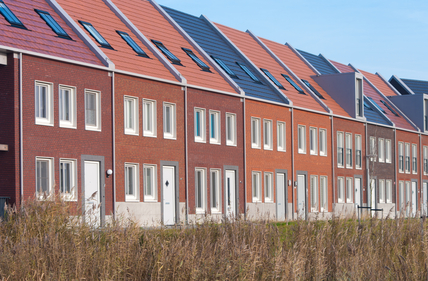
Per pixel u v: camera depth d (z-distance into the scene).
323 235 12.97
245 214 14.45
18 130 17.34
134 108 21.44
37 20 19.94
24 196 17.31
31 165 17.59
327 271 11.70
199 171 24.38
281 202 28.91
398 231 14.28
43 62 18.16
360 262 11.66
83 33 20.84
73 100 19.12
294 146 30.03
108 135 20.23
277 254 11.20
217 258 10.80
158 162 22.16
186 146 23.36
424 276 11.50
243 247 11.02
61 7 21.89
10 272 9.64
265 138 28.25
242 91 26.50
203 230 12.92
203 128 24.47
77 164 19.05
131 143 21.09
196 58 26.92
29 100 17.69
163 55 24.59
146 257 10.86
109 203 20.08
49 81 18.30
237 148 26.14
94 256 10.61
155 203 21.89
